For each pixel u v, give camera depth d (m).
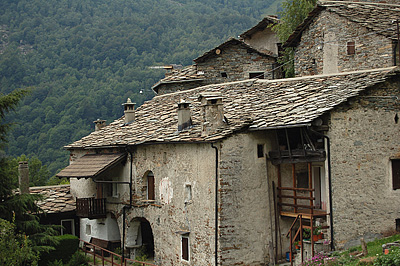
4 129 21.34
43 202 26.98
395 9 23.59
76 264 23.09
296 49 26.56
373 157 17.83
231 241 17.84
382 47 21.67
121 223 24.25
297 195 19.23
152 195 22.58
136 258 23.16
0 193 21.11
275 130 18.86
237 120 18.58
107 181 23.39
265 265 18.42
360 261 14.60
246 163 18.33
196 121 21.03
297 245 17.86
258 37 34.12
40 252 22.00
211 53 31.03
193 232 19.25
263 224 18.50
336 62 23.55
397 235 17.53
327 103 17.27
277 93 20.56
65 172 24.64
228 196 17.91
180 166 20.11
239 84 23.72
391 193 18.02
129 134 23.88
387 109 18.16
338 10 23.48
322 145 17.81
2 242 17.41
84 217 25.20
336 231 17.22
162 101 27.22
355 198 17.50
